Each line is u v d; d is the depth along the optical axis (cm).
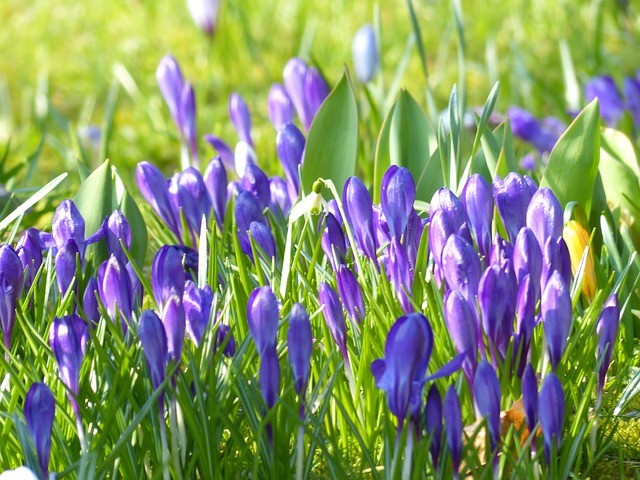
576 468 158
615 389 168
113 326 157
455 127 177
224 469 158
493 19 450
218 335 161
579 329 161
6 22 549
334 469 156
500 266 156
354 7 505
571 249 172
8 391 161
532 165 231
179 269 158
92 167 321
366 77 266
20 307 162
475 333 155
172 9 518
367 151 235
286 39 466
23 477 151
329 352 163
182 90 206
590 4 460
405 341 150
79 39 504
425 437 153
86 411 156
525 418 157
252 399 157
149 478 157
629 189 186
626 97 269
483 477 153
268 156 303
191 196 179
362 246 165
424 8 471
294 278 168
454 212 162
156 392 153
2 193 192
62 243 166
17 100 434
